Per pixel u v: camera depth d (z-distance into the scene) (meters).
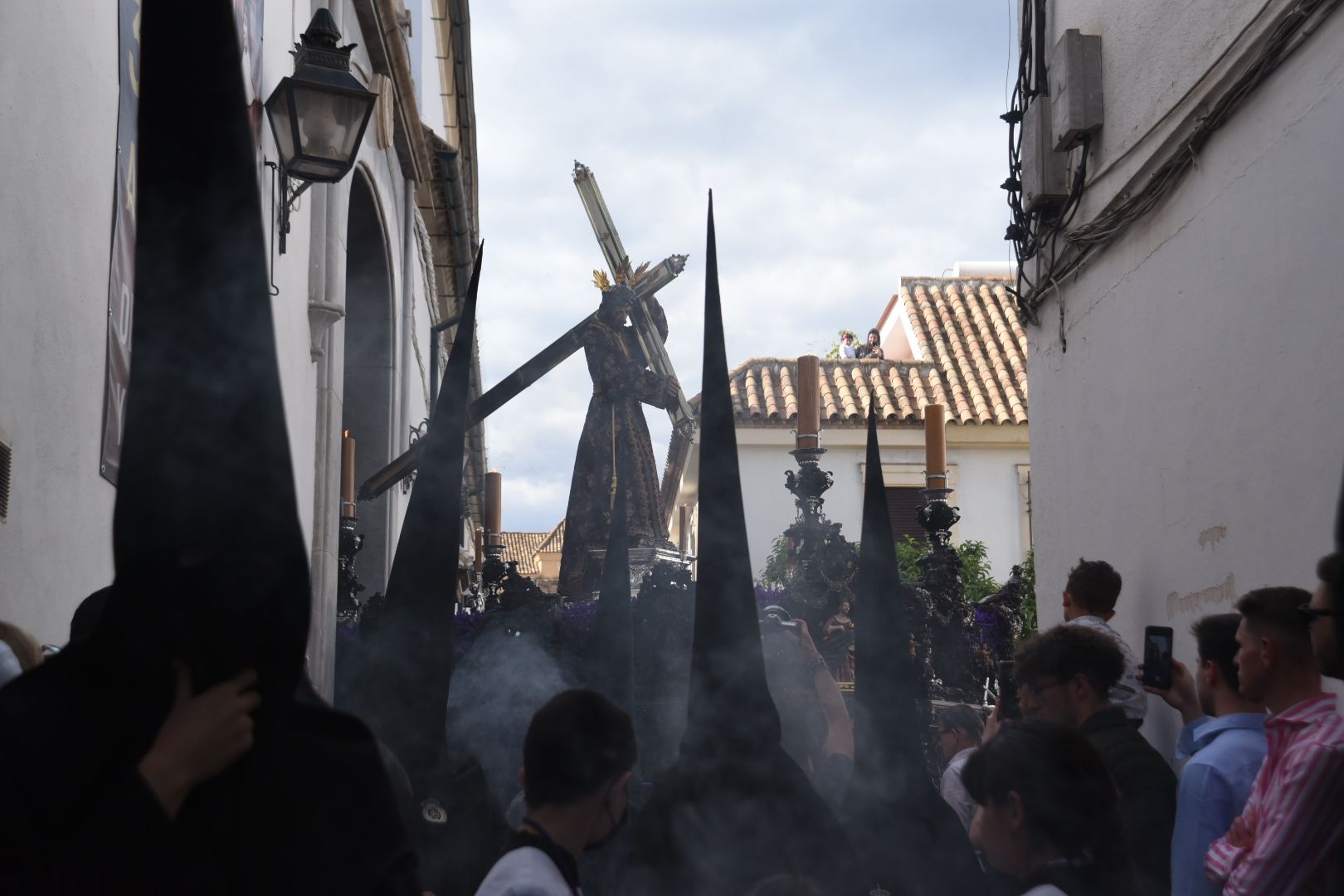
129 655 1.39
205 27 1.39
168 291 1.41
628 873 2.38
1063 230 6.58
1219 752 3.11
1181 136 5.30
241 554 1.42
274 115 5.91
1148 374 5.70
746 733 2.37
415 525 2.74
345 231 8.34
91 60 4.03
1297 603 2.96
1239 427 4.85
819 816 2.37
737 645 2.38
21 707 1.36
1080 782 2.25
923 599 6.00
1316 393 4.26
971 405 15.77
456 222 15.03
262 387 1.43
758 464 15.52
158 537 1.40
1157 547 5.63
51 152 3.62
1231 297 4.91
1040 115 6.63
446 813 2.73
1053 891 2.17
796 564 6.09
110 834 1.33
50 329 3.65
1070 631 3.51
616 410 7.34
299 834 1.51
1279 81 4.52
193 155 1.40
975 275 20.12
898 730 2.66
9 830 1.29
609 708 2.38
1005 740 2.32
